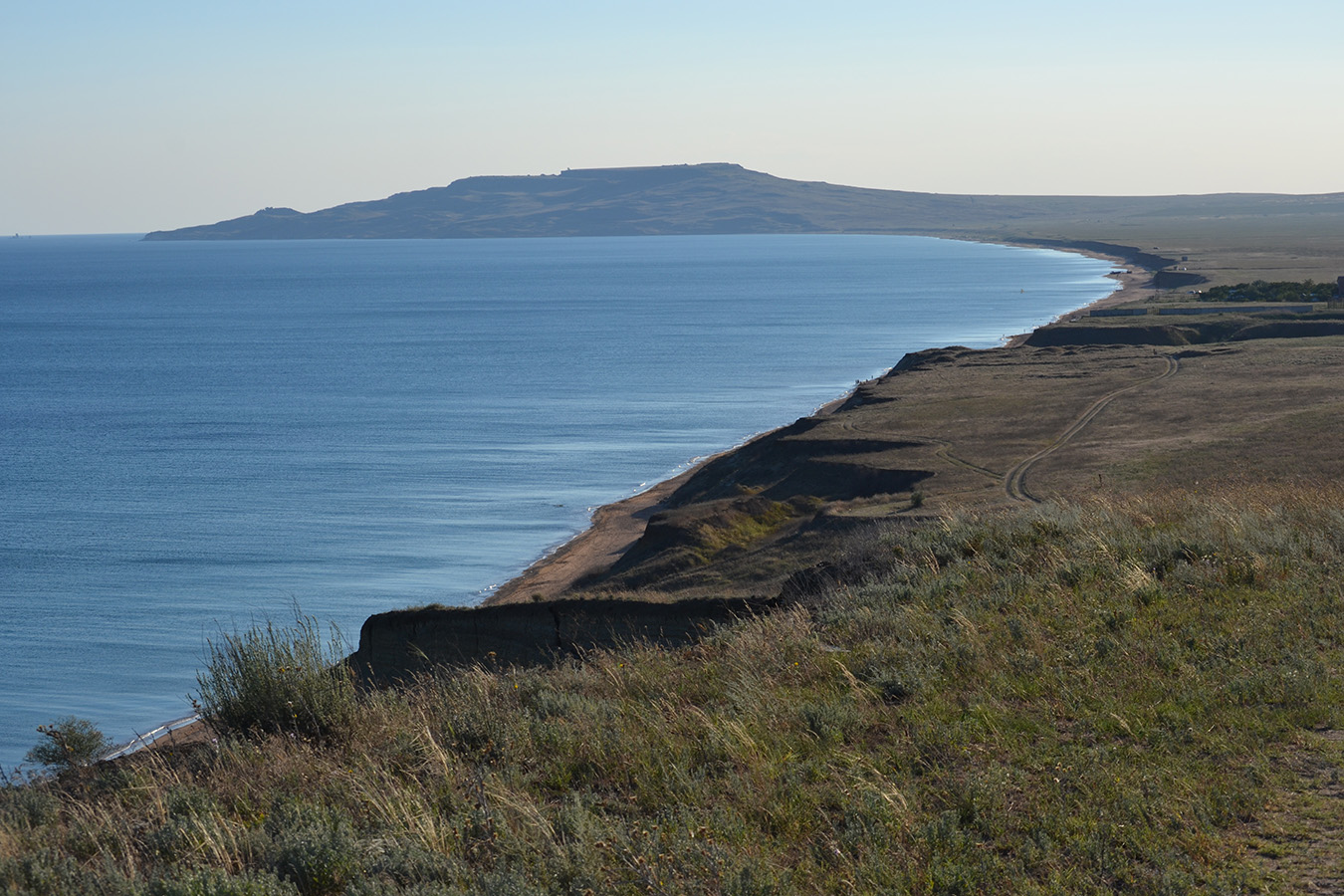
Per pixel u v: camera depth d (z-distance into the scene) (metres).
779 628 13.53
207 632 51.06
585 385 132.88
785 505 53.78
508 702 11.02
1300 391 69.69
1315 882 6.42
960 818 7.48
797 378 133.75
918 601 13.85
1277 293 146.62
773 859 7.01
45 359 175.00
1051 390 80.88
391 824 7.67
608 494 76.81
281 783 9.05
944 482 52.25
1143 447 54.88
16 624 52.84
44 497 81.81
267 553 65.00
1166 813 7.30
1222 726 8.84
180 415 119.94
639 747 9.29
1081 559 14.89
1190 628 11.45
